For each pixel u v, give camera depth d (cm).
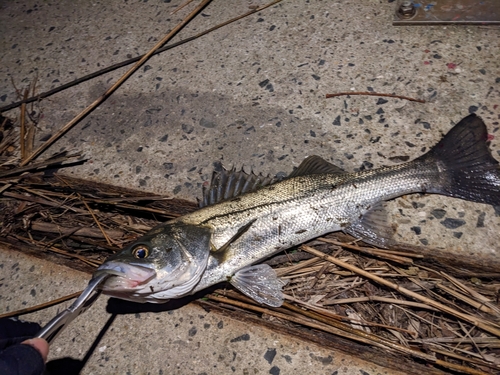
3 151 65
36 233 57
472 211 48
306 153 56
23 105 69
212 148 58
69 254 53
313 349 43
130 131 63
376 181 48
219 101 63
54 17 82
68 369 45
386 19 66
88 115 66
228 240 46
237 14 73
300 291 47
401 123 56
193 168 57
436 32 63
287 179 49
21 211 58
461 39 62
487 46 60
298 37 68
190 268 44
